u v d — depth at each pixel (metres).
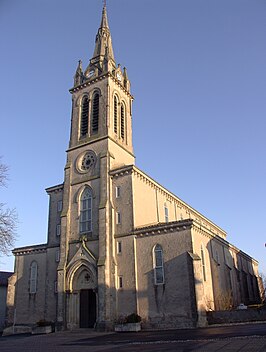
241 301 51.53
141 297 36.56
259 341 18.62
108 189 43.06
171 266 35.84
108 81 51.44
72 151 49.97
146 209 43.94
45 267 46.66
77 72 56.25
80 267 41.28
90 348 21.75
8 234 32.59
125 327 34.09
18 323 45.62
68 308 40.50
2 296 56.91
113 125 49.72
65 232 44.44
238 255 57.53
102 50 56.50
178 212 54.84
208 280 39.88
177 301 34.19
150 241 38.22
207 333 25.56
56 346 24.61
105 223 40.75
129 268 38.41
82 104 53.31
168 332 29.50
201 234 40.38
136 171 43.25
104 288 37.62
